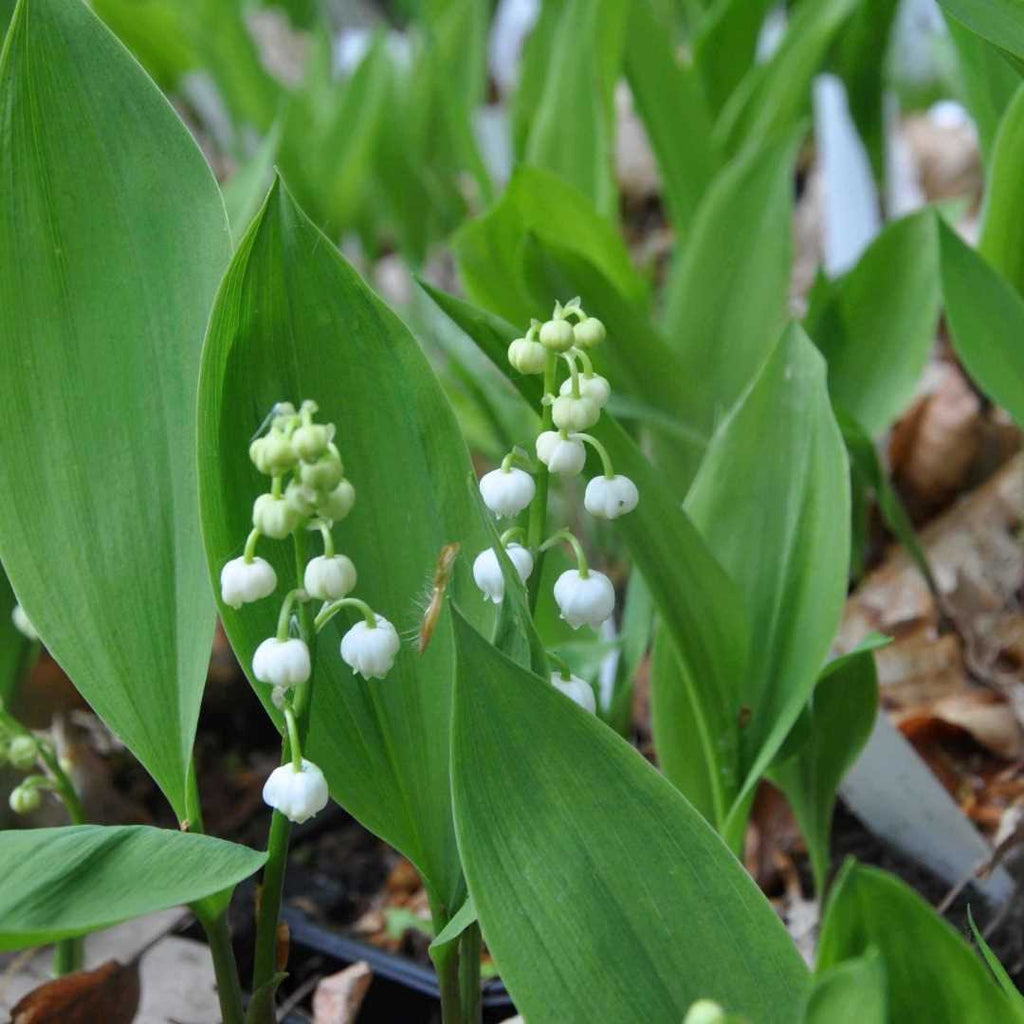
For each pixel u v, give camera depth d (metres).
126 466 0.33
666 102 0.55
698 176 0.56
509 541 0.32
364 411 0.33
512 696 0.29
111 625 0.33
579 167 0.56
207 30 0.68
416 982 0.43
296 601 0.32
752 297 0.51
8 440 0.33
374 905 0.48
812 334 0.48
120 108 0.33
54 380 0.33
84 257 0.33
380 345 0.33
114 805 0.51
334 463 0.29
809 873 0.46
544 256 0.44
